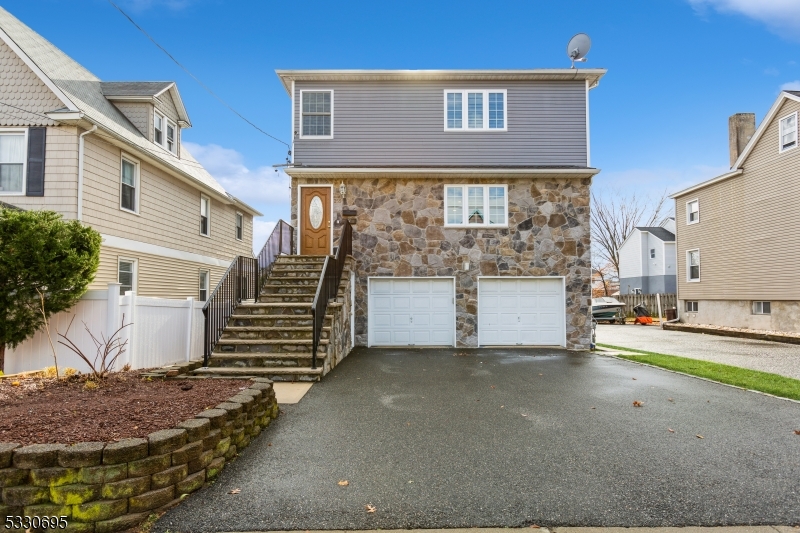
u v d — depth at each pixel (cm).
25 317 693
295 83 1252
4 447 299
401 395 639
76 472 298
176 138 1443
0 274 675
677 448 434
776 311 1605
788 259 1546
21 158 959
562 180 1191
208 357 748
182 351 848
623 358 998
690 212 2102
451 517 308
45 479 294
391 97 1248
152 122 1280
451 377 769
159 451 320
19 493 290
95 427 354
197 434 354
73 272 716
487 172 1166
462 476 371
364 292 1173
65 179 948
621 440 456
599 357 1020
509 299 1181
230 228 1841
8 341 696
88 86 1199
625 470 382
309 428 493
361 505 324
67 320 733
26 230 688
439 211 1188
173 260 1359
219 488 349
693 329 1886
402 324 1177
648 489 348
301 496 337
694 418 533
